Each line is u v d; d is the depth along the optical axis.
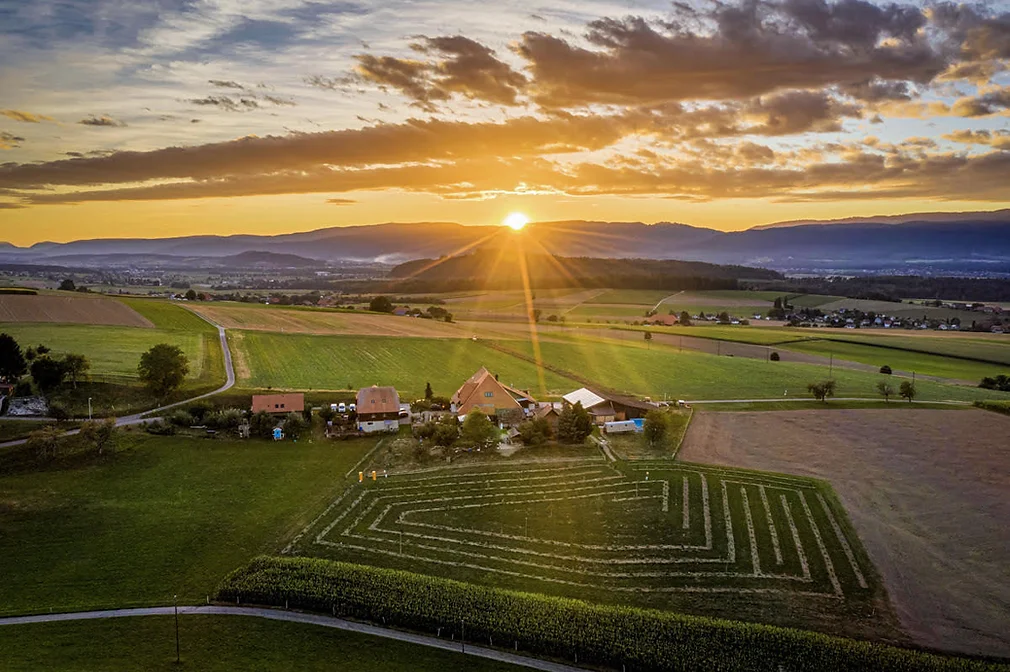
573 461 102.00
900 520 83.81
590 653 57.91
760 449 110.19
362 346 189.00
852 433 119.62
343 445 106.62
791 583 69.25
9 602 63.50
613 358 189.75
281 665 56.06
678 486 93.00
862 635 61.16
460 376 161.25
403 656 57.88
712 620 61.25
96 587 66.38
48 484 87.94
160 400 120.38
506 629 59.91
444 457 102.38
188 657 56.69
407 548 74.94
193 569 70.06
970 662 56.28
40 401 112.12
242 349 174.12
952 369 195.88
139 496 85.94
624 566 72.06
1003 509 87.19
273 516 81.81
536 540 77.19
